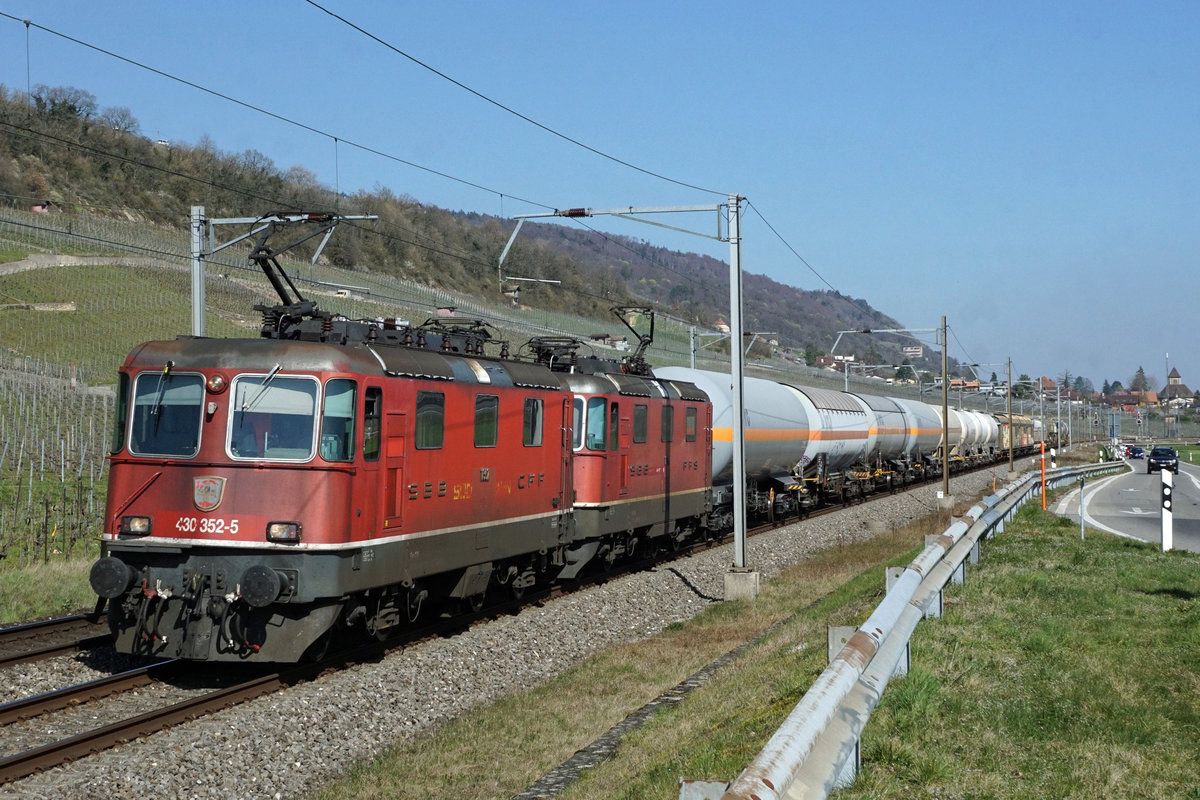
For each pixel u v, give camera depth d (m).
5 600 16.86
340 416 12.92
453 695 13.10
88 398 49.56
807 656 12.09
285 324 14.36
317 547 12.51
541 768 10.09
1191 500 46.03
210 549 12.50
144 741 10.41
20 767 9.21
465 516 16.06
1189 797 6.89
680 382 26.47
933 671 9.82
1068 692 9.30
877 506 41.62
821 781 5.73
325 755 10.48
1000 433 83.94
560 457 19.59
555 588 20.53
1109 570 17.70
